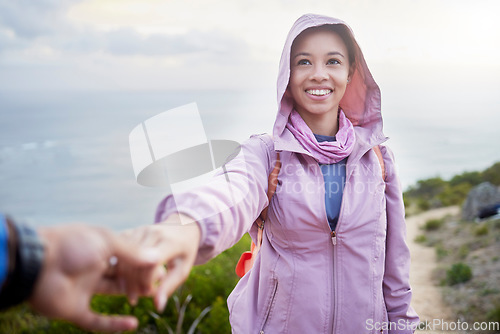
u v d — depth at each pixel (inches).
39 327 138.0
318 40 67.6
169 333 136.8
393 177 70.0
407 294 70.3
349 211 62.4
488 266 258.2
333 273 62.9
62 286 20.9
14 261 19.6
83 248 21.4
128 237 27.0
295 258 63.1
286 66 66.5
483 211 409.1
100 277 23.1
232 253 203.9
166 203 34.1
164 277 27.3
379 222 64.8
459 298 207.3
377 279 64.7
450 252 314.3
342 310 62.4
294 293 62.4
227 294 159.8
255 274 68.7
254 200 50.5
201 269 179.8
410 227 447.2
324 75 66.4
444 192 663.8
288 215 61.5
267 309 65.5
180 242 28.5
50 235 21.5
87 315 22.0
